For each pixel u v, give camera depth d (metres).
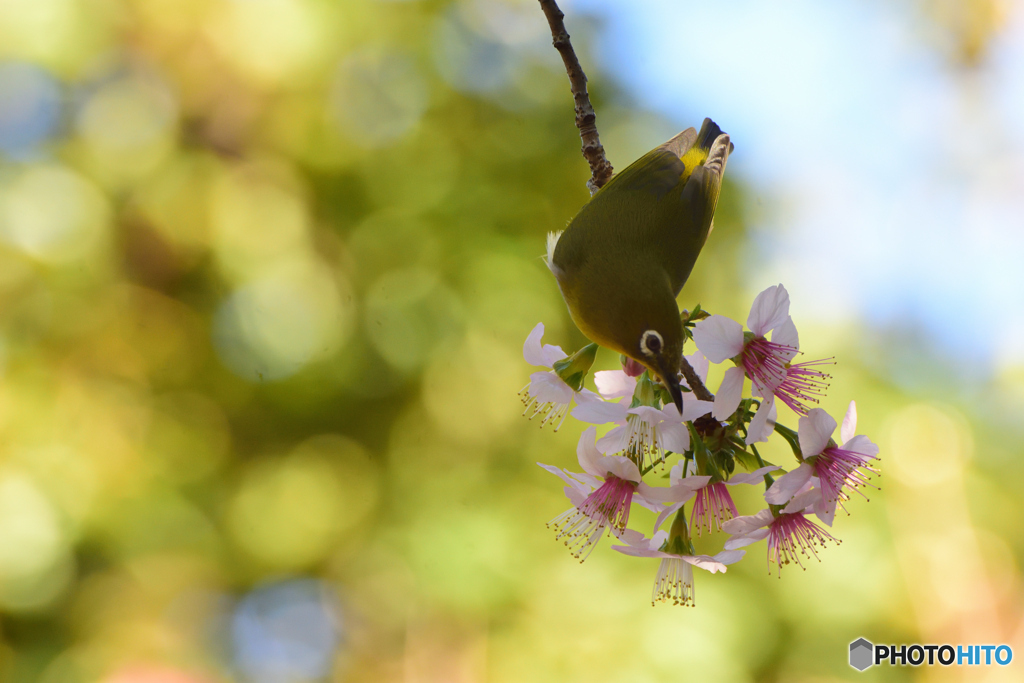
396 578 11.22
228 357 11.71
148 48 11.45
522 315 11.20
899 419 11.39
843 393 11.32
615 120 11.88
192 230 11.41
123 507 10.88
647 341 4.50
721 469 4.07
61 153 11.26
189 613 11.29
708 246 11.70
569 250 5.04
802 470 3.85
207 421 11.70
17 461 10.52
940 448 11.23
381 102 11.91
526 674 10.28
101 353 11.30
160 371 11.53
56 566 10.52
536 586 10.59
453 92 11.95
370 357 11.53
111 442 11.05
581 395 4.29
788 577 10.54
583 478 4.08
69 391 11.01
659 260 5.00
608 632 10.24
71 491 10.63
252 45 11.45
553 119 11.88
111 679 10.52
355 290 11.64
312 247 11.76
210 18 11.41
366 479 11.55
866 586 10.52
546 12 5.43
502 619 10.68
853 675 10.29
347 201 11.96
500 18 12.12
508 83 12.05
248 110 11.69
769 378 3.86
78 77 11.15
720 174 5.66
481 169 11.78
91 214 11.11
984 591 10.66
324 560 11.51
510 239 11.48
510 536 10.69
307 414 11.84
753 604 10.30
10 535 10.31
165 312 11.52
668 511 3.92
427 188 11.75
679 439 3.93
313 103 11.72
